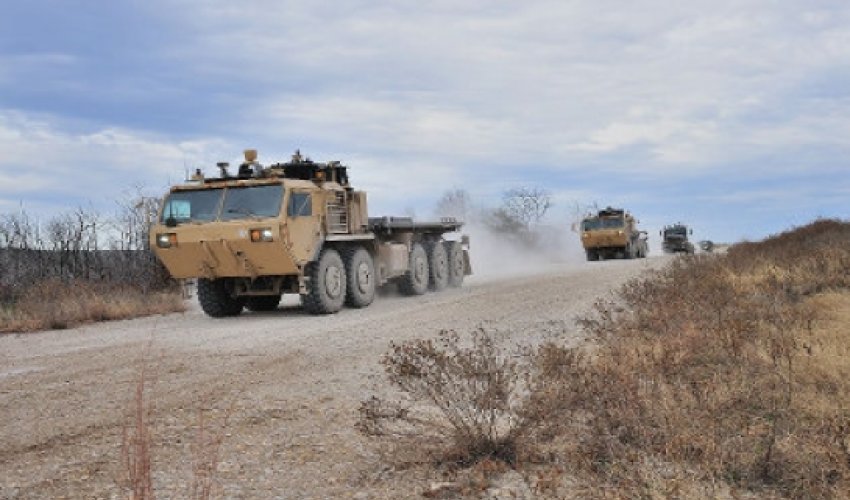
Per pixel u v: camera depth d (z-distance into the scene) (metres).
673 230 41.41
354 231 13.90
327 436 5.00
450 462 4.29
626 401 4.52
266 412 5.71
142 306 14.38
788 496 3.65
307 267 12.64
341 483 4.08
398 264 15.31
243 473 4.27
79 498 3.96
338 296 13.03
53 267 17.38
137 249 17.84
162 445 4.89
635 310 9.27
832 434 4.04
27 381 7.39
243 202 12.22
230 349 9.04
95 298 13.73
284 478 4.18
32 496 4.02
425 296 15.80
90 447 4.93
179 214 12.62
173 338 10.33
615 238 33.78
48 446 5.00
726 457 3.98
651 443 4.25
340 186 13.61
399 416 4.70
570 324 9.76
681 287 9.91
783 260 11.17
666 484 3.68
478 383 4.99
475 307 12.53
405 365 4.68
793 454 3.98
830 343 5.87
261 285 13.02
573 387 4.59
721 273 10.91
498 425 4.87
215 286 13.10
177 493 3.96
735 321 6.46
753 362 5.56
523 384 5.93
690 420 4.36
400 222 15.27
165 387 6.79
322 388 6.54
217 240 11.98
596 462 4.11
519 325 9.99
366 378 6.91
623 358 5.71
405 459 4.40
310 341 9.46
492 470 4.12
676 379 5.34
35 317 12.54
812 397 4.72
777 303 7.87
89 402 6.29
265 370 7.50
